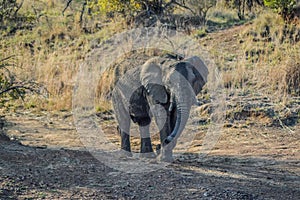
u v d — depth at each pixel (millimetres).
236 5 38562
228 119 22141
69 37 35531
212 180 14211
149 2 35469
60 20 39250
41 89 26016
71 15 40562
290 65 25172
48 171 14297
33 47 34188
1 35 35781
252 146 19016
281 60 26859
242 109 22609
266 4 32062
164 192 13117
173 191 13188
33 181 13375
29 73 27750
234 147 18859
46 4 43125
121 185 13555
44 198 12383
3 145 16750
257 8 37594
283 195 13211
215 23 35969
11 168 14180
